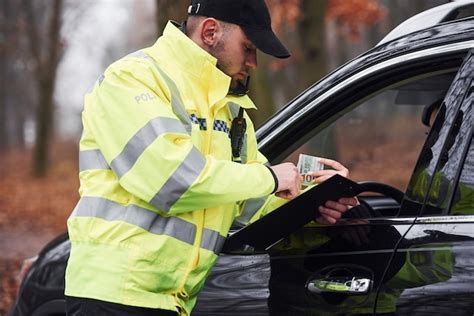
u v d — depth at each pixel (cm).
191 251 398
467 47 404
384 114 2055
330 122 461
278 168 403
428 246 388
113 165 387
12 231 2236
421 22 459
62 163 4972
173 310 397
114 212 393
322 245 424
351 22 2316
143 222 389
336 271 413
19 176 4109
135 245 388
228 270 448
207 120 405
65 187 3594
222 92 407
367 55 449
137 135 381
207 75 405
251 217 455
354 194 414
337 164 441
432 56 415
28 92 6250
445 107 405
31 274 560
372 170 1396
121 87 390
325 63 1922
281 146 468
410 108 709
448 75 436
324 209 420
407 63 423
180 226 393
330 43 5203
